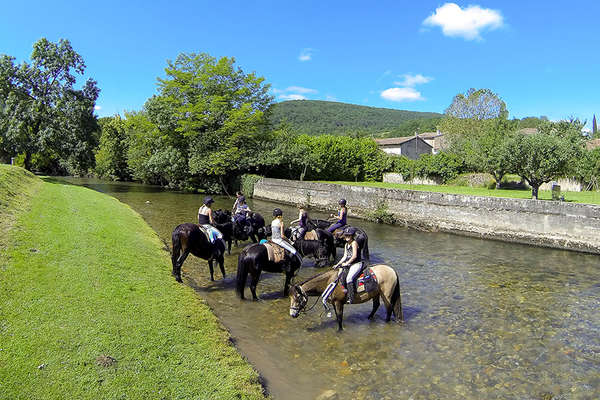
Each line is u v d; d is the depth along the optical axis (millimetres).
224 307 9219
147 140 44719
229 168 39469
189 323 7414
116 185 50219
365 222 23234
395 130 144500
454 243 17109
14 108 32531
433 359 6945
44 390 4688
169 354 6086
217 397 5184
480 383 6184
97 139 37375
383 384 6129
